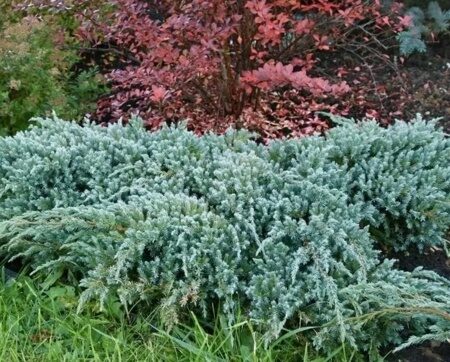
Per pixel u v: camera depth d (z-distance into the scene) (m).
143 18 3.90
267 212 3.11
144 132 3.61
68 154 3.32
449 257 3.34
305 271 2.94
